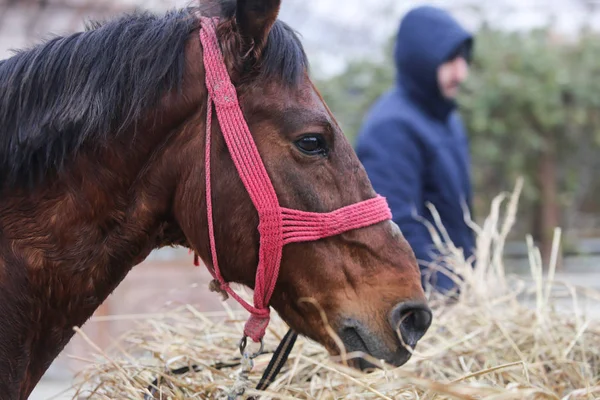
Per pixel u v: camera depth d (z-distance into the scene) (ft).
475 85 27.71
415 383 4.07
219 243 4.68
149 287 13.01
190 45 4.75
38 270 4.65
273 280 4.66
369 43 29.04
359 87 28.50
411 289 4.71
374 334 4.59
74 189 4.65
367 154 8.52
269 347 6.26
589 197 34.60
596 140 28.81
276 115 4.62
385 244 4.75
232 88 4.60
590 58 28.91
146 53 4.67
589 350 6.17
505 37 28.78
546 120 27.89
